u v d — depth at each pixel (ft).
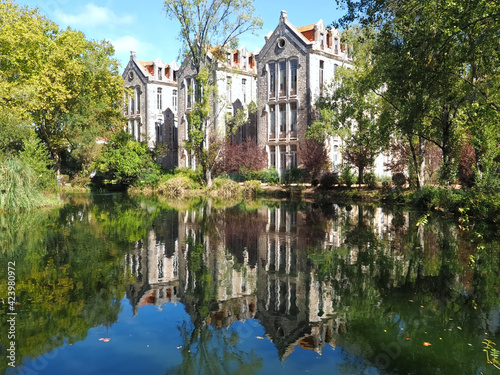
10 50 101.40
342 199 99.45
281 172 138.92
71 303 26.07
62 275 32.22
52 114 122.31
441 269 34.42
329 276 32.73
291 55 132.36
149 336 21.56
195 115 117.91
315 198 104.27
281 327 22.95
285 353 19.76
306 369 18.20
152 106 183.11
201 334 21.94
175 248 43.04
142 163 130.21
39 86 100.42
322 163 111.24
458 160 83.10
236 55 166.09
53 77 108.06
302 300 27.32
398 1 44.39
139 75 185.88
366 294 28.43
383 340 21.33
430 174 102.83
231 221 62.95
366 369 18.31
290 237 49.57
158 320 23.76
